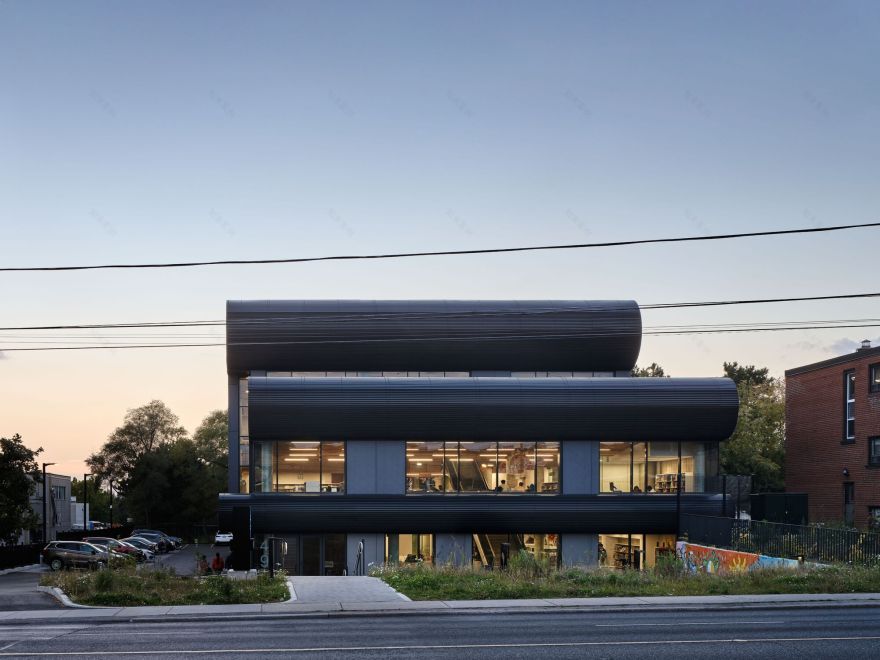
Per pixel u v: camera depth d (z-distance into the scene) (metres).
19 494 54.88
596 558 50.38
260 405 48.41
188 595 25.44
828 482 47.94
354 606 23.45
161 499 112.44
